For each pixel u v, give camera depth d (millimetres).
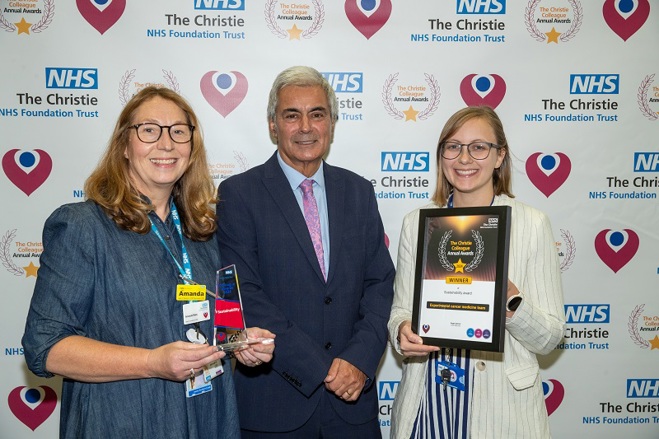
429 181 2742
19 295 2604
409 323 1758
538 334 1642
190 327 1526
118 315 1435
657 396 2764
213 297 1604
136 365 1340
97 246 1439
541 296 1708
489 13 2693
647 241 2764
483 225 1664
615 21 2721
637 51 2734
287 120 2002
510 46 2707
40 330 1358
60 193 2609
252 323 1866
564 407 2771
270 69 2662
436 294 1695
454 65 2705
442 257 1713
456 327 1635
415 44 2691
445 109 2715
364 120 2709
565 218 2764
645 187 2762
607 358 2762
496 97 2719
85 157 2611
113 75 2598
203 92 2648
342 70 2682
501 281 1581
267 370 1926
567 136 2742
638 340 2764
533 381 1695
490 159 1774
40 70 2564
